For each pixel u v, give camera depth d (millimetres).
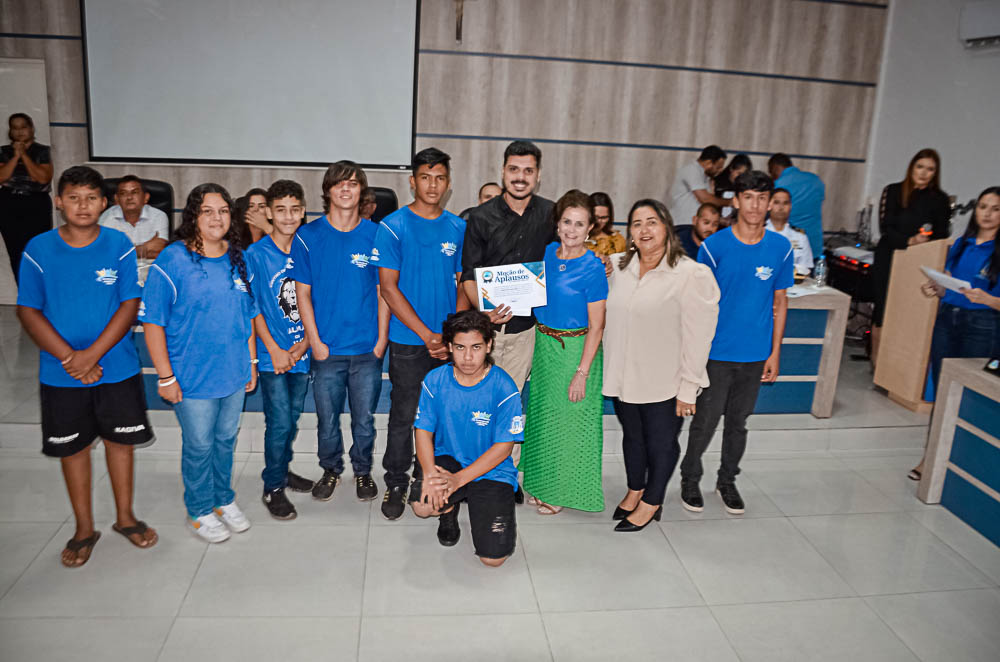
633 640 2330
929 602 2607
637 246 2707
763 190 2795
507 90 5855
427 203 2766
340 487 3262
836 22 6039
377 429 3709
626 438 2971
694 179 5465
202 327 2504
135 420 2588
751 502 3316
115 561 2619
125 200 4023
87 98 5516
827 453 3904
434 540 2867
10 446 3477
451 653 2227
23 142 5238
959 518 3232
